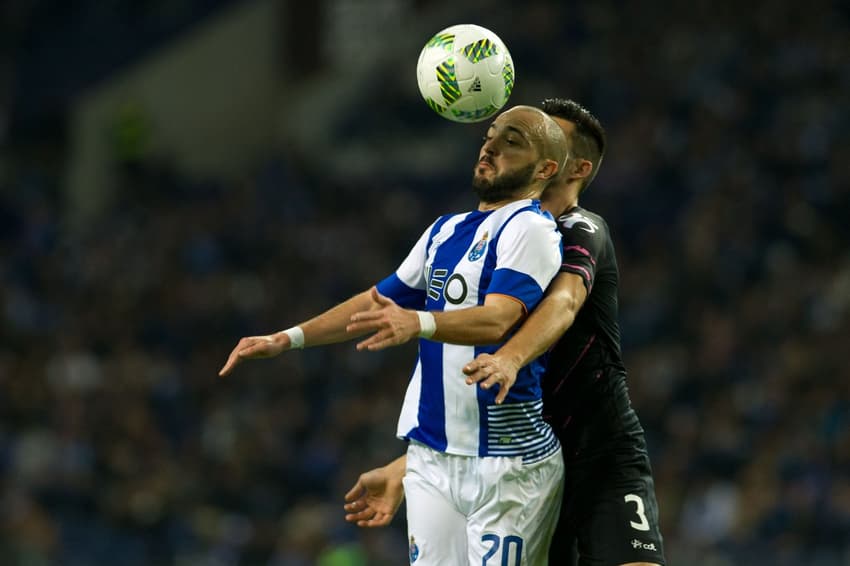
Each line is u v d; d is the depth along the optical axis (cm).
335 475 5150
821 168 6194
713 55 7231
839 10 7319
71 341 5934
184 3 8819
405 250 6738
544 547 1684
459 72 1631
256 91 8794
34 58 8888
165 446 5431
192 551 4897
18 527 4584
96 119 8269
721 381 5022
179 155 8412
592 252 1655
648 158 6638
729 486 4578
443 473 1609
